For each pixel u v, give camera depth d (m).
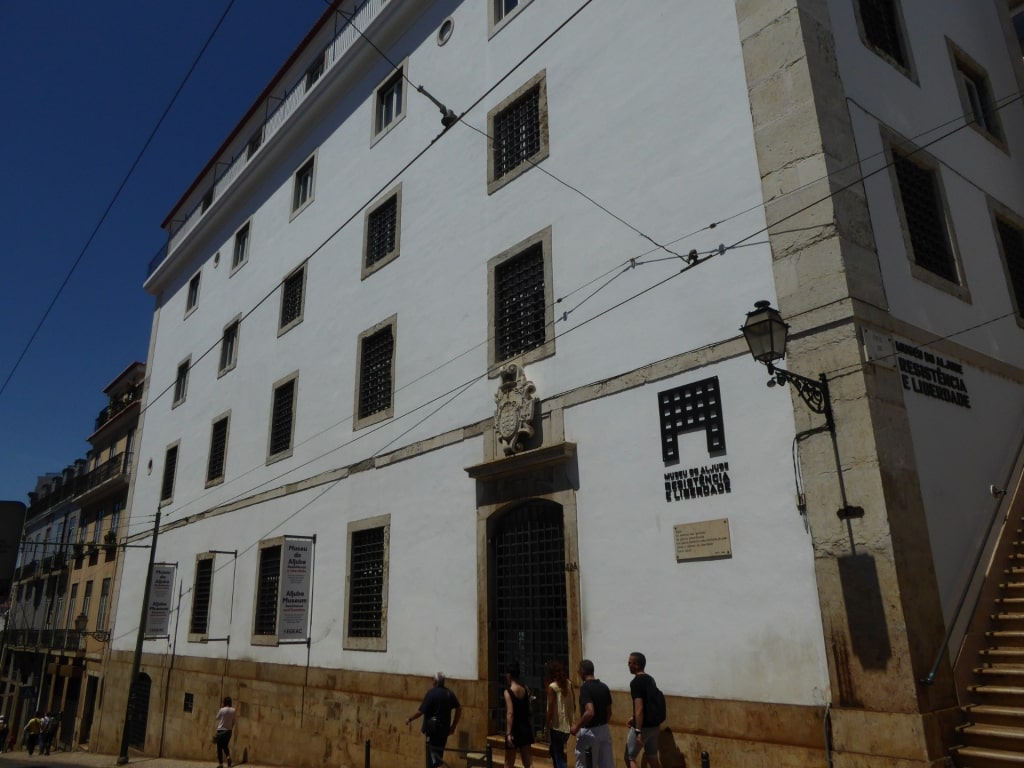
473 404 11.04
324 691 12.50
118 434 29.14
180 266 24.11
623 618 8.16
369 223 14.78
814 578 6.62
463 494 10.80
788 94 7.86
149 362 24.62
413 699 10.72
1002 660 6.58
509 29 12.21
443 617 10.62
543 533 9.61
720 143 8.45
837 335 6.90
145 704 18.72
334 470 13.81
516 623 9.68
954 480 7.29
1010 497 8.00
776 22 8.16
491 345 10.95
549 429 9.66
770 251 7.68
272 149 18.78
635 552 8.21
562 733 7.68
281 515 15.09
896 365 7.11
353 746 11.58
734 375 7.71
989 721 6.00
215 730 15.34
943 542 6.82
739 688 6.96
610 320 9.23
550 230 10.45
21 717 32.31
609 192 9.69
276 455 15.84
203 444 19.27
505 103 11.88
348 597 12.58
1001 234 10.31
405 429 12.29
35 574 36.00
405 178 13.92
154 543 18.66
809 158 7.52
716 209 8.32
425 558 11.20
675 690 7.48
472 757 9.45
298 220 17.45
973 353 8.38
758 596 7.00
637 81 9.70
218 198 21.25
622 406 8.78
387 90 15.54
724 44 8.70
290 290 17.28
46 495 38.03
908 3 10.15
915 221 8.70
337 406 14.23
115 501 26.55
